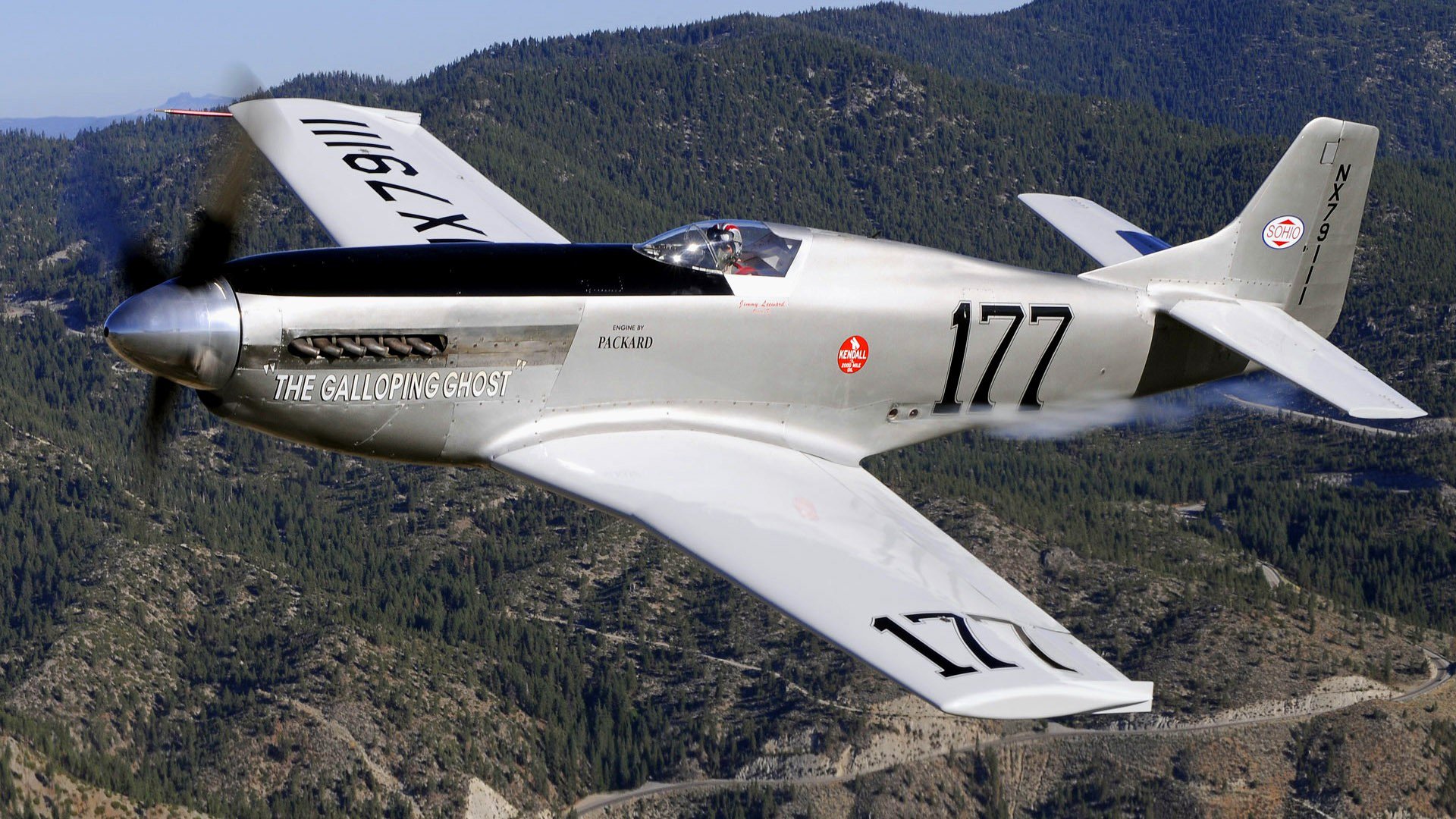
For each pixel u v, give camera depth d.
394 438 30.84
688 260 32.66
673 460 31.52
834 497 31.47
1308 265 41.44
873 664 23.45
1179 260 40.12
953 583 27.11
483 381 30.89
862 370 34.69
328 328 29.33
